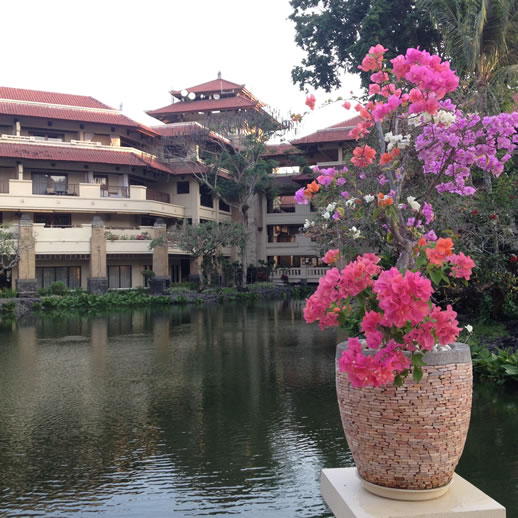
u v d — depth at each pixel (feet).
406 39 103.96
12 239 124.26
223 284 163.22
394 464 13.60
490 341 46.98
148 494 20.38
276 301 133.69
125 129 159.53
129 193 147.74
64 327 81.25
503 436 25.63
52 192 144.66
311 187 18.95
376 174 20.31
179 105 200.13
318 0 121.60
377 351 13.60
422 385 13.23
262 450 25.08
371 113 18.70
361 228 46.83
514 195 50.72
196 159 156.35
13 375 44.57
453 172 20.94
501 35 62.49
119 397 36.50
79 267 146.20
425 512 12.98
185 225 140.05
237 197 169.99
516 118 19.24
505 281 50.26
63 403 34.99
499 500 18.62
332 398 35.27
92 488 21.04
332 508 15.06
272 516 18.30
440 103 18.92
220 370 45.75
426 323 12.59
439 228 44.68
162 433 28.07
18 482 21.77
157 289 138.72
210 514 18.54
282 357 52.03
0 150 133.69
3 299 116.26
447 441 13.47
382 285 12.34
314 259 181.16
